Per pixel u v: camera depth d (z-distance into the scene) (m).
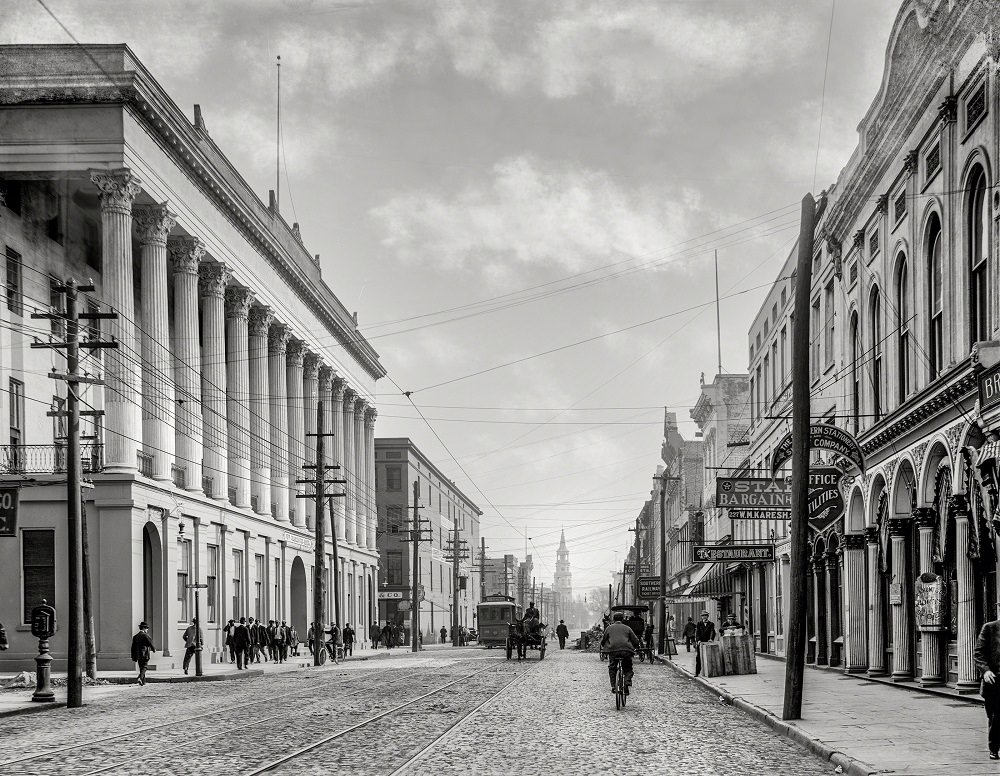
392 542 108.12
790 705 18.66
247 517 55.78
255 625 50.09
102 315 28.48
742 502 31.47
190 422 48.91
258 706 23.77
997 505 19.31
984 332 21.33
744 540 54.31
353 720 19.91
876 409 30.23
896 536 26.92
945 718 18.52
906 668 26.72
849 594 31.23
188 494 47.06
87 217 46.53
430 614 114.62
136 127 42.72
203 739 17.08
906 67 25.78
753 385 54.00
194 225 49.44
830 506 30.84
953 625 23.42
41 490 40.50
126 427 41.44
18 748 16.73
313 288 69.38
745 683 28.58
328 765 13.70
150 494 42.72
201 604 48.53
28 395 41.44
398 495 108.62
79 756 15.32
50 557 40.38
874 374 30.38
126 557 40.62
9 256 41.25
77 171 41.47
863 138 30.78
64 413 33.53
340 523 78.31
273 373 64.94
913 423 24.47
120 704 26.19
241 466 56.59
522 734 17.34
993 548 20.23
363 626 84.44
